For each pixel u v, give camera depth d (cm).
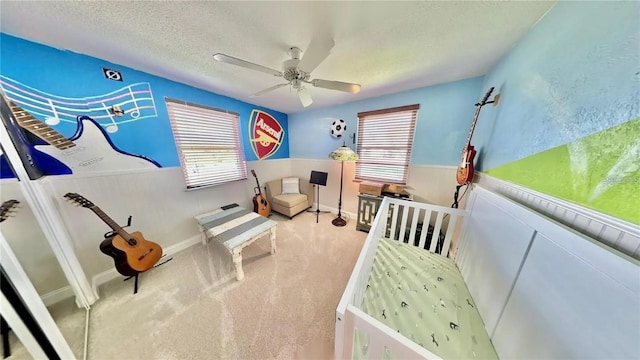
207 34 129
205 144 251
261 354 121
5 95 125
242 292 169
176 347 125
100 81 166
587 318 59
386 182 281
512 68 137
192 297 164
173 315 147
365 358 90
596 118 69
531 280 82
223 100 266
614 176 61
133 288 173
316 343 128
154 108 201
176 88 216
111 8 105
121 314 147
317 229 289
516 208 100
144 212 204
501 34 127
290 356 120
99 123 169
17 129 125
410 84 224
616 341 52
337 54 155
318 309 153
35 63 138
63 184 154
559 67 90
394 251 186
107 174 177
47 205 136
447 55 157
